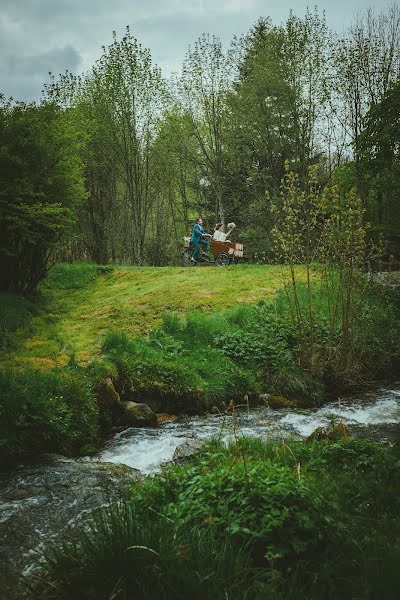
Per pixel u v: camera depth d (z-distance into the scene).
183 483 4.37
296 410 8.98
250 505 3.48
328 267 12.23
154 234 37.69
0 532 4.59
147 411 8.23
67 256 33.53
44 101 16.00
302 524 3.30
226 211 32.03
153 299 14.25
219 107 29.34
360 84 19.64
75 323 12.97
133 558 3.07
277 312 12.25
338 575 2.99
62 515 4.91
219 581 2.90
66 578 3.10
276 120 26.84
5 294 14.54
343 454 5.29
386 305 13.41
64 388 7.67
